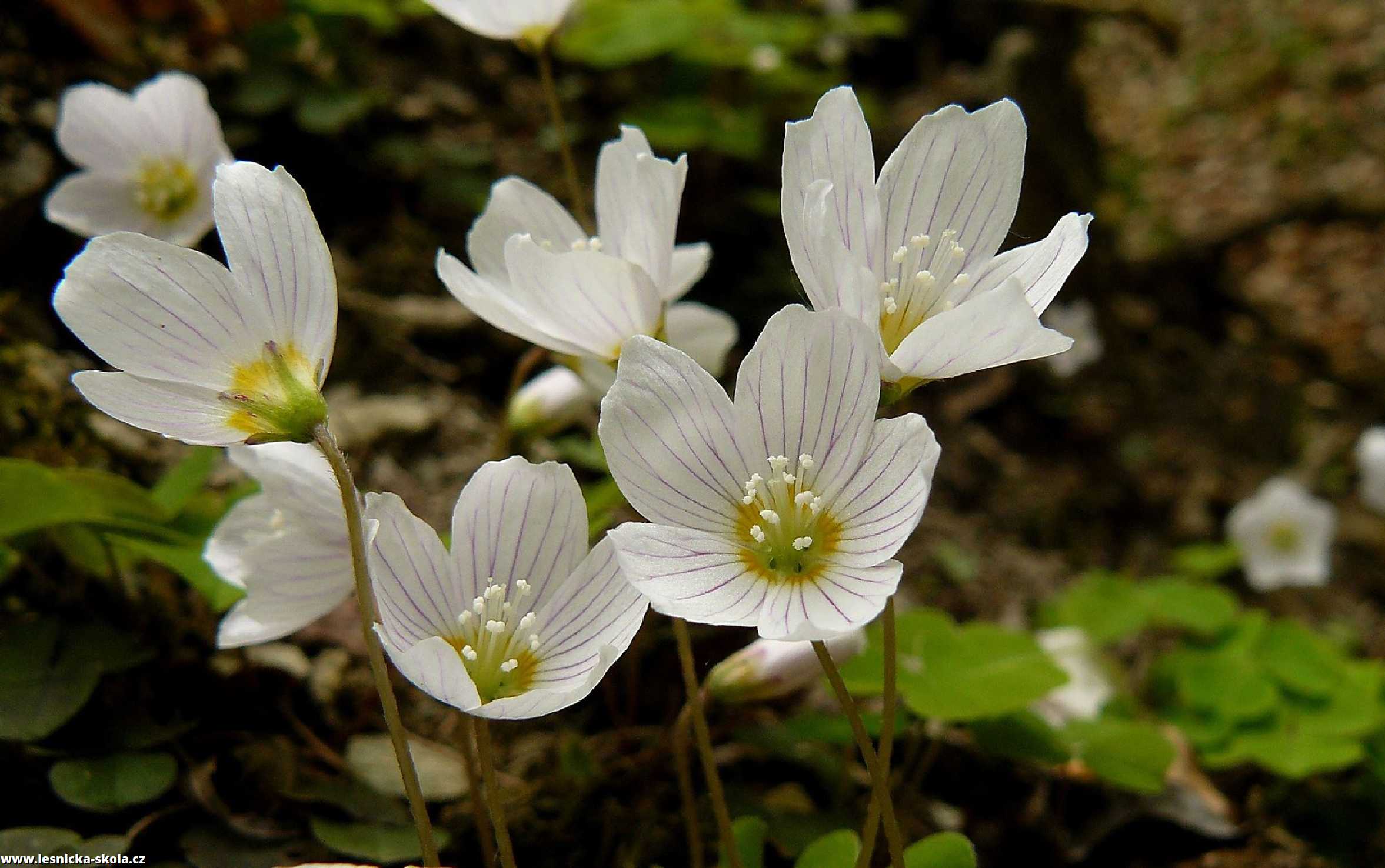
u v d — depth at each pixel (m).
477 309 0.21
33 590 0.24
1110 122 0.83
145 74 0.31
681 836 0.24
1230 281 0.65
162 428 0.20
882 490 0.20
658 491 0.20
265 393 0.20
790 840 0.23
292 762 0.23
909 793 0.25
